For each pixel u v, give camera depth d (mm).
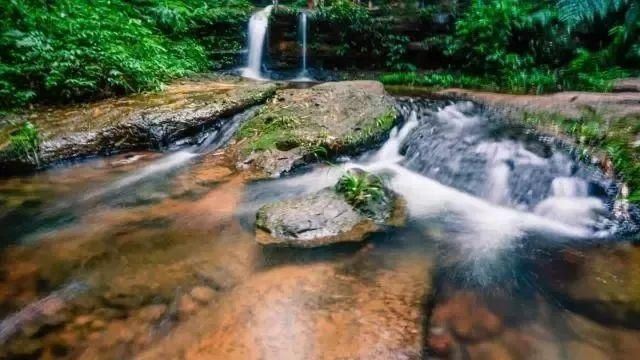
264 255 3062
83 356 2143
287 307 2494
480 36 7730
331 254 3080
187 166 4824
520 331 2352
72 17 6637
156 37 8070
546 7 7805
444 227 3576
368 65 9672
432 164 4773
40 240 3332
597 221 3455
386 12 9688
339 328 2312
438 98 6613
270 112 5508
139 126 5137
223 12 9930
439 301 2596
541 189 3947
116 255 3100
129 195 4117
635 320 2430
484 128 5188
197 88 6562
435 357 2141
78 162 4832
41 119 5090
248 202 3957
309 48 9734
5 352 2166
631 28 6629
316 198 3576
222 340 2236
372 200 3658
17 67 5430
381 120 5383
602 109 4758
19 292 2666
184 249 3168
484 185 4277
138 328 2336
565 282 2803
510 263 3043
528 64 7441
